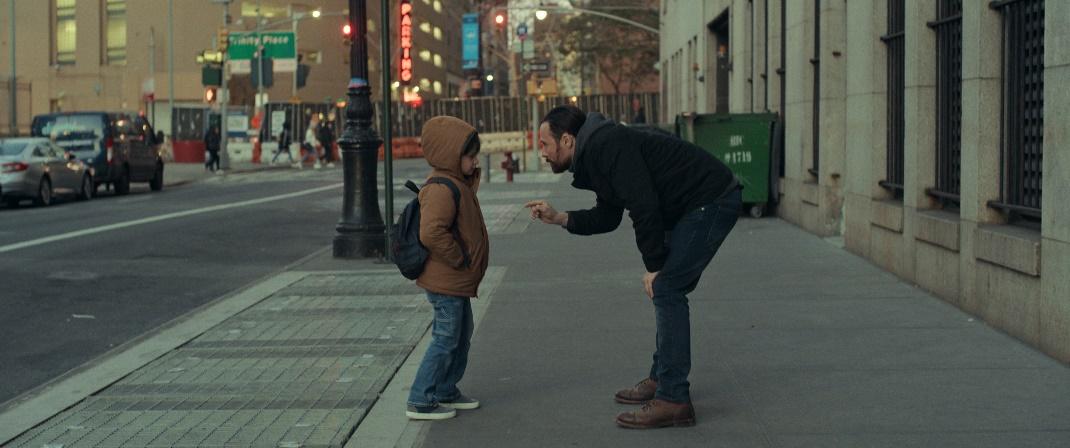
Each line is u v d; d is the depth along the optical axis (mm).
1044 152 6836
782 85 17344
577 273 11148
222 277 11961
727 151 17000
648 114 64188
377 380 6668
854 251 12156
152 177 30594
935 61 9648
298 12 79562
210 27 76875
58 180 24469
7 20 79000
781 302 9023
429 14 110125
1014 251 7277
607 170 5266
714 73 27359
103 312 9727
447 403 5848
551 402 5984
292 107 60125
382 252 12805
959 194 9148
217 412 5992
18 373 7395
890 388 6082
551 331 7984
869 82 11391
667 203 5453
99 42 77812
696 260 5398
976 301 8180
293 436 5469
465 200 5648
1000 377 6281
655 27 68000
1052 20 6703
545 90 37188
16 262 12992
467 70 66125
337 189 29141
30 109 74438
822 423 5434
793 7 15656
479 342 7641
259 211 21219
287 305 9555
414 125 65500
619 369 6723
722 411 5711
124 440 5480
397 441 5355
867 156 11547
